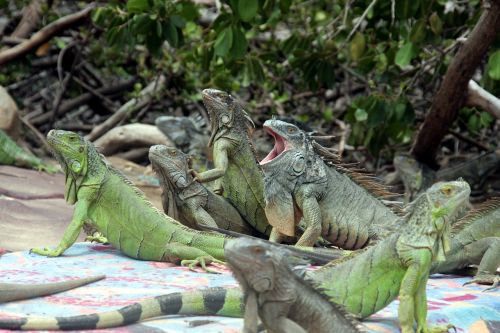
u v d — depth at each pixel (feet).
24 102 87.56
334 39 62.44
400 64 52.65
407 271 22.17
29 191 49.75
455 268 31.40
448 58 58.95
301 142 33.24
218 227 34.65
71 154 31.40
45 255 31.37
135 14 56.85
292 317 19.76
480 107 58.23
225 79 69.41
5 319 21.33
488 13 49.55
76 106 83.82
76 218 31.48
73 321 21.56
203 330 21.76
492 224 31.27
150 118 85.61
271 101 74.18
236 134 34.68
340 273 22.89
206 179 33.83
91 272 28.89
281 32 79.36
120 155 73.61
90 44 80.38
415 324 23.15
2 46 77.56
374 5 59.26
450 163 73.26
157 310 22.59
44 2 80.64
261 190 34.99
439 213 22.17
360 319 22.85
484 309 25.89
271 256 18.90
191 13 57.57
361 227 32.89
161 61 75.31
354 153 72.69
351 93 77.71
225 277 28.58
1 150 59.11
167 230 31.09
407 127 62.23
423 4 53.72
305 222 32.96
